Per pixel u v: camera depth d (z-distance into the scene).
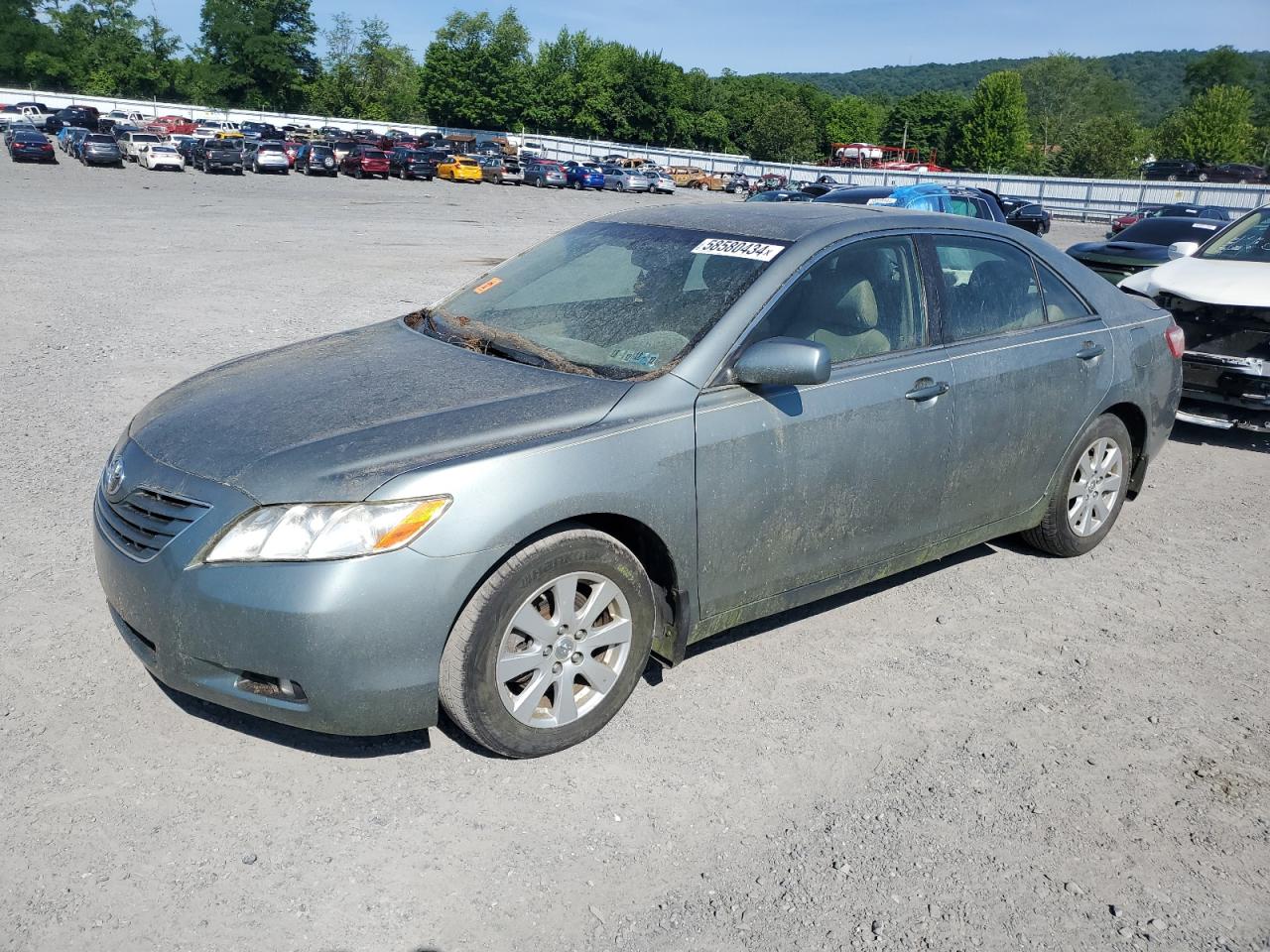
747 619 3.67
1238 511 5.96
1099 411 4.73
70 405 6.96
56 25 109.62
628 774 3.13
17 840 2.69
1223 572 5.00
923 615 4.35
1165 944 2.58
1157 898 2.74
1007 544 5.24
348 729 2.84
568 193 51.59
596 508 3.04
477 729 2.99
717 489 3.34
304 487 2.79
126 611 2.99
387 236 21.75
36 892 2.52
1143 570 4.97
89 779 2.96
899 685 3.76
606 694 3.26
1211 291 7.00
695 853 2.81
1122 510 5.89
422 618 2.79
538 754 3.15
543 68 100.00
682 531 3.28
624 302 3.71
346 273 15.03
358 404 3.22
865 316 3.82
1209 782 3.28
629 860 2.77
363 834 2.80
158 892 2.54
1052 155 118.88
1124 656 4.09
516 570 2.93
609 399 3.21
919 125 138.00
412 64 114.62
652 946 2.48
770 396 3.46
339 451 2.91
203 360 8.54
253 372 3.67
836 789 3.13
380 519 2.75
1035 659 4.02
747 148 115.56
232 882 2.60
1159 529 5.59
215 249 17.30
